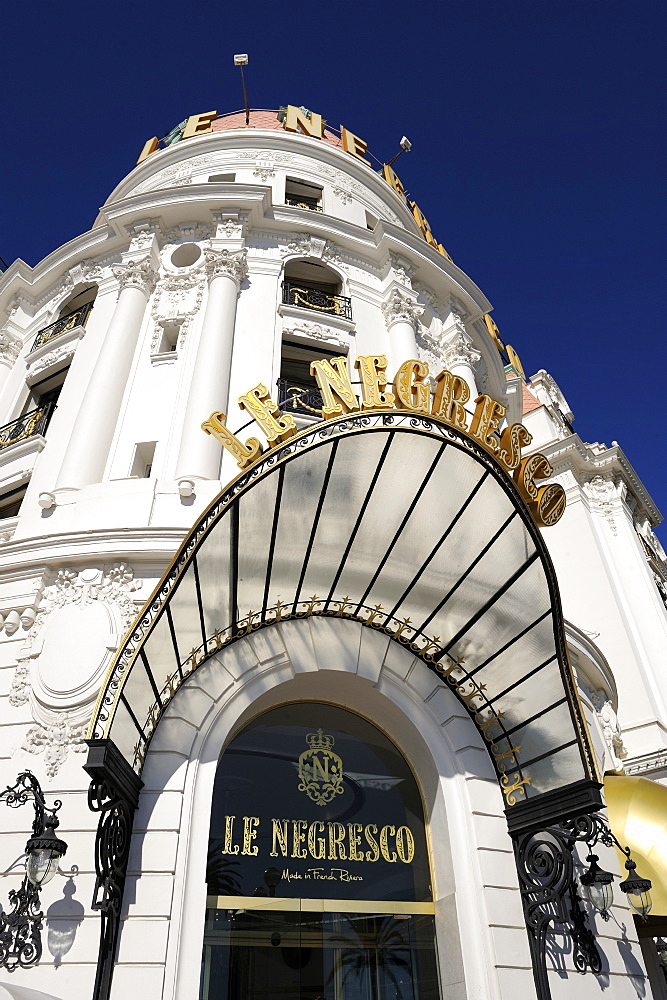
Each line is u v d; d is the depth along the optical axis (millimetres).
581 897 8453
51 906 6863
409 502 8227
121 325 14109
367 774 9195
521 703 8695
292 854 8320
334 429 7621
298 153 20312
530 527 8047
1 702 8391
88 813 7414
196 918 7039
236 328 14180
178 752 7848
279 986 7492
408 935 8203
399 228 17781
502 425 21594
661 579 26188
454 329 17297
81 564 9320
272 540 8062
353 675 8945
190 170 19766
